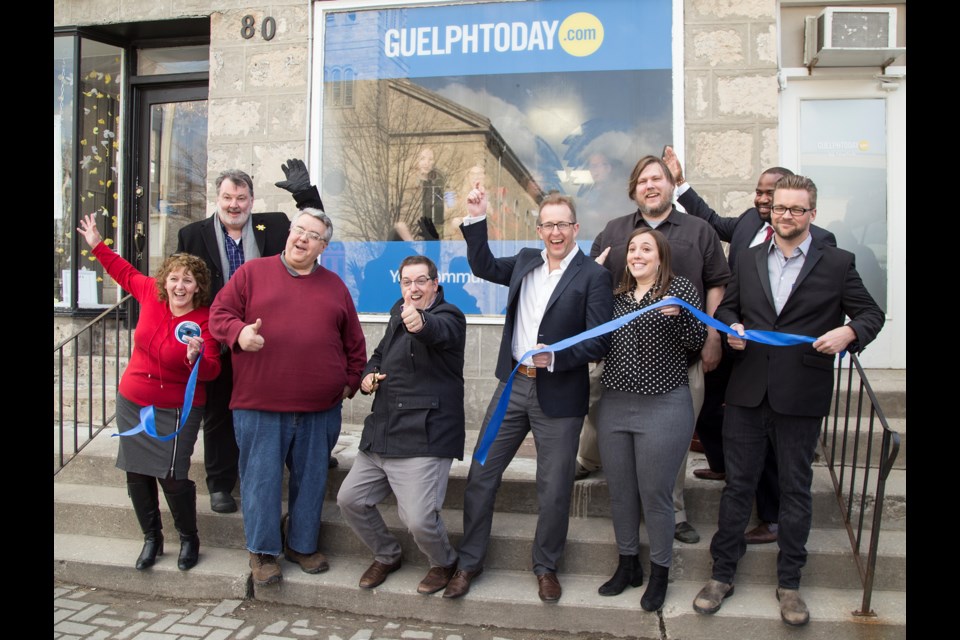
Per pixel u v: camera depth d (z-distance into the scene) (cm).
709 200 441
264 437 310
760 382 283
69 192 546
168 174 578
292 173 363
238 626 301
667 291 286
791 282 289
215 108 496
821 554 309
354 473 312
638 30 450
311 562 326
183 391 323
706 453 349
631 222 332
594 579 320
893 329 473
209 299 334
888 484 348
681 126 443
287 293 315
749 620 286
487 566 332
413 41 475
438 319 291
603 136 453
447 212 471
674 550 317
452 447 303
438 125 473
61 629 296
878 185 478
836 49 450
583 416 299
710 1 443
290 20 487
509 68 464
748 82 439
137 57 569
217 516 354
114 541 361
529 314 306
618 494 299
